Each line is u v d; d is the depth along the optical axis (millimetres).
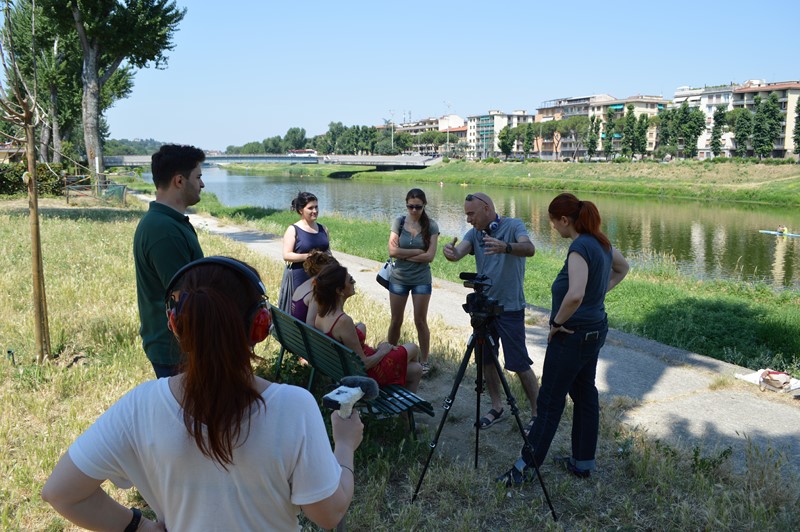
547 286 12773
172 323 1524
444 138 171750
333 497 1521
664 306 10883
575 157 123375
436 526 3607
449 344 7156
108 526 1550
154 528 1607
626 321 9812
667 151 101812
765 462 4332
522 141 138250
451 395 4059
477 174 95312
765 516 3680
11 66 5680
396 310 6145
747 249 29016
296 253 5906
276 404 1482
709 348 8656
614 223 39781
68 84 37781
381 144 162875
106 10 30766
